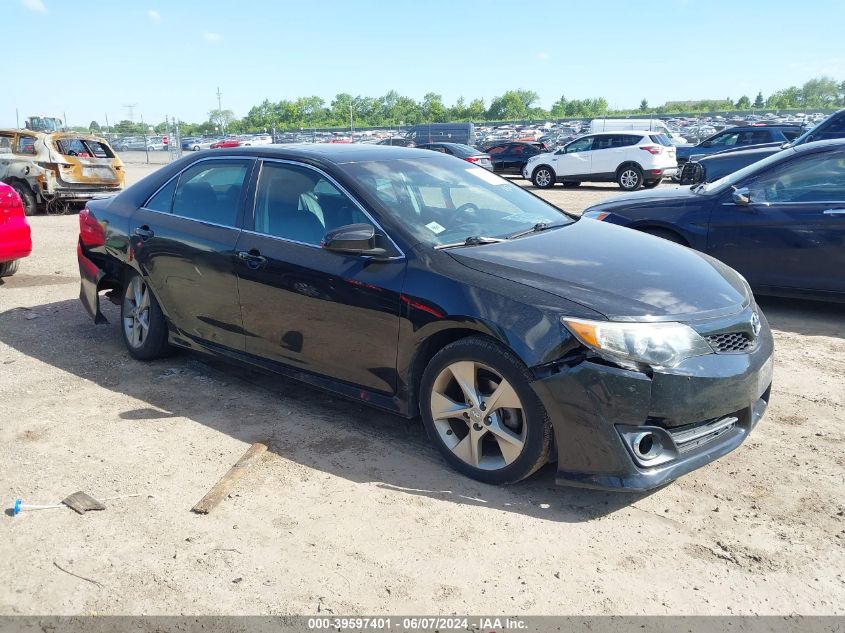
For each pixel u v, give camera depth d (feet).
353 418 13.70
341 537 9.74
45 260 30.19
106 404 14.35
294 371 13.41
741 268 20.71
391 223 12.09
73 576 8.96
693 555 9.33
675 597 8.53
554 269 11.12
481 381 11.03
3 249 23.91
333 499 10.71
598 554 9.36
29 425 13.34
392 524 10.04
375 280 11.73
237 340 14.30
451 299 10.87
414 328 11.30
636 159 70.90
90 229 17.47
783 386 15.12
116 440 12.73
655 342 9.79
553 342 9.90
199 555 9.36
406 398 11.86
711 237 20.99
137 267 15.98
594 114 406.00
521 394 10.28
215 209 14.75
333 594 8.60
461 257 11.46
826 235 19.25
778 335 18.85
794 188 19.94
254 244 13.56
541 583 8.78
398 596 8.55
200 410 14.07
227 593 8.63
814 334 18.89
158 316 16.17
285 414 13.89
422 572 9.00
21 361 16.96
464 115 390.21
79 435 12.92
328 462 11.89
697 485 11.08
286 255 12.98
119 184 49.47
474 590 8.66
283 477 11.38
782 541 9.60
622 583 8.78
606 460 9.84
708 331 10.28
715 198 20.98
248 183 14.29
